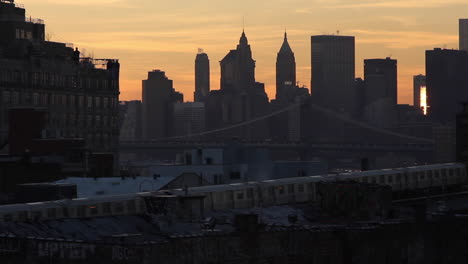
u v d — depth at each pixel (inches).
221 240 4606.3
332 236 5093.5
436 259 5629.9
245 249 4694.9
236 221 4936.0
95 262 4340.6
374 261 5246.1
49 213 5954.7
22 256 4500.5
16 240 4525.1
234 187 6934.1
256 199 7047.2
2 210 5812.0
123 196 6205.7
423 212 5625.0
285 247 4869.6
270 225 5452.8
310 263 4968.0
